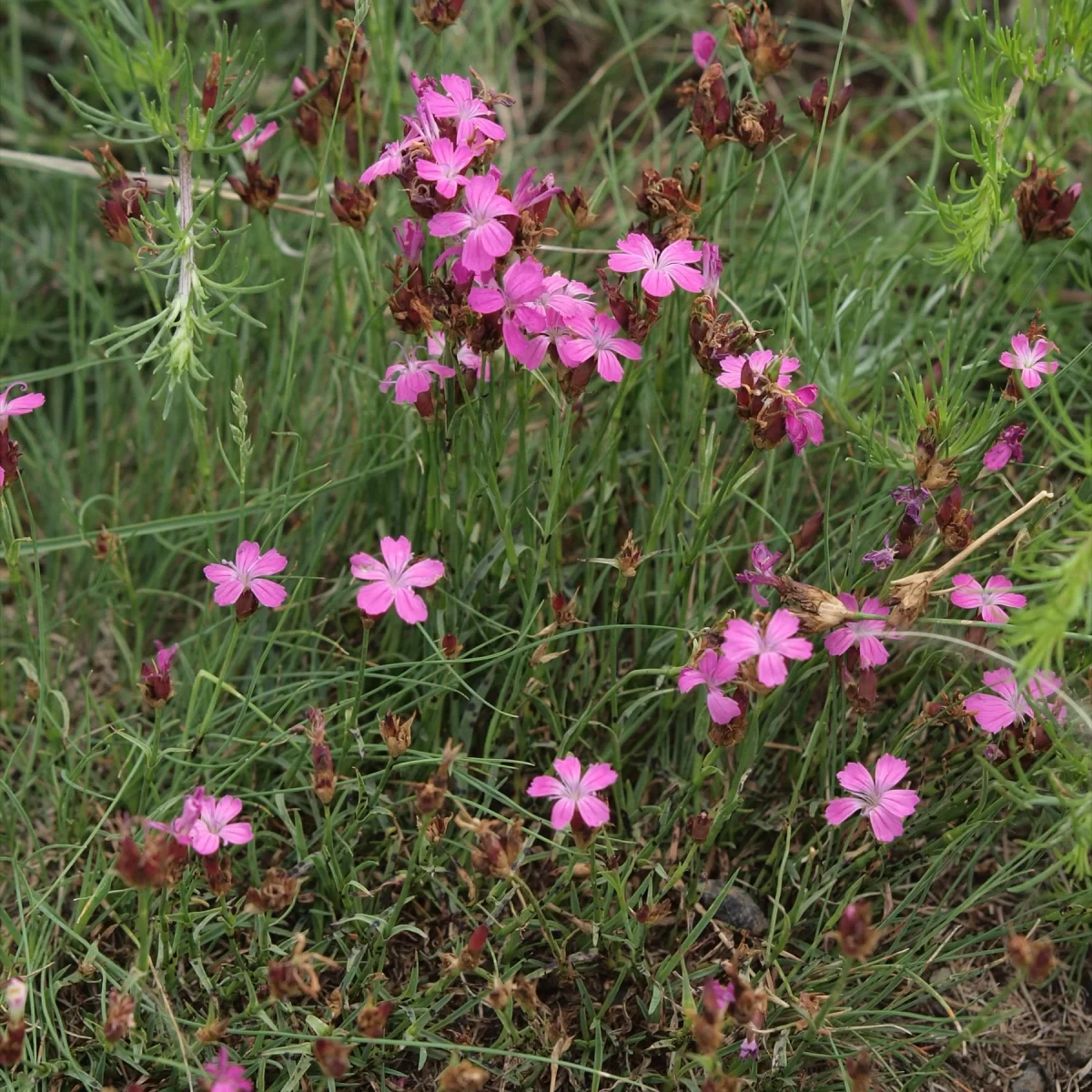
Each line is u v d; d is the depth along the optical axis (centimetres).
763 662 45
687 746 53
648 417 56
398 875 51
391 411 56
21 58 69
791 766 53
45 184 67
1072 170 66
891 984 49
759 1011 47
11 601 60
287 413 59
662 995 48
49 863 53
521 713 52
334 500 58
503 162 68
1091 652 49
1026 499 55
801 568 55
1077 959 51
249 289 51
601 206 68
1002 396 50
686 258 49
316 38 72
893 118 72
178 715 55
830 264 57
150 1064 48
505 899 48
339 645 53
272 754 53
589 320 48
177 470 61
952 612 52
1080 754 48
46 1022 48
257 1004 46
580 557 56
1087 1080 50
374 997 47
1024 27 56
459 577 53
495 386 55
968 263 54
